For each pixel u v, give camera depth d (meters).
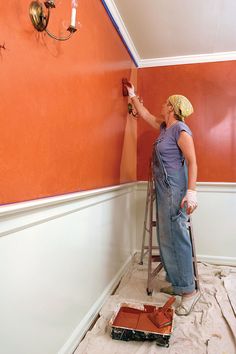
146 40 2.65
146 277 2.52
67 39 1.29
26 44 1.01
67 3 1.33
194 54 2.96
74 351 1.49
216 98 2.96
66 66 1.34
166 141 2.00
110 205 2.16
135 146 3.12
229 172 2.94
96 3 1.77
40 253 1.15
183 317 1.85
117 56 2.30
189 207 1.82
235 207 2.91
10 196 0.95
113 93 2.19
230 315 1.84
